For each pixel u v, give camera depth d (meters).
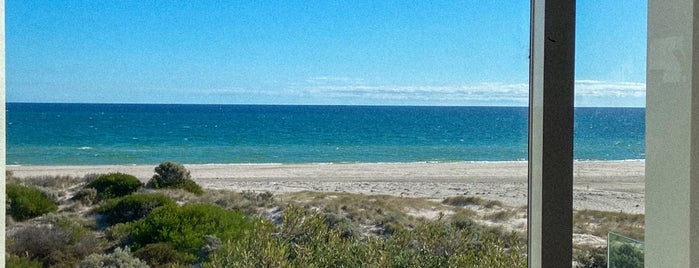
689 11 1.47
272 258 6.46
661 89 1.55
